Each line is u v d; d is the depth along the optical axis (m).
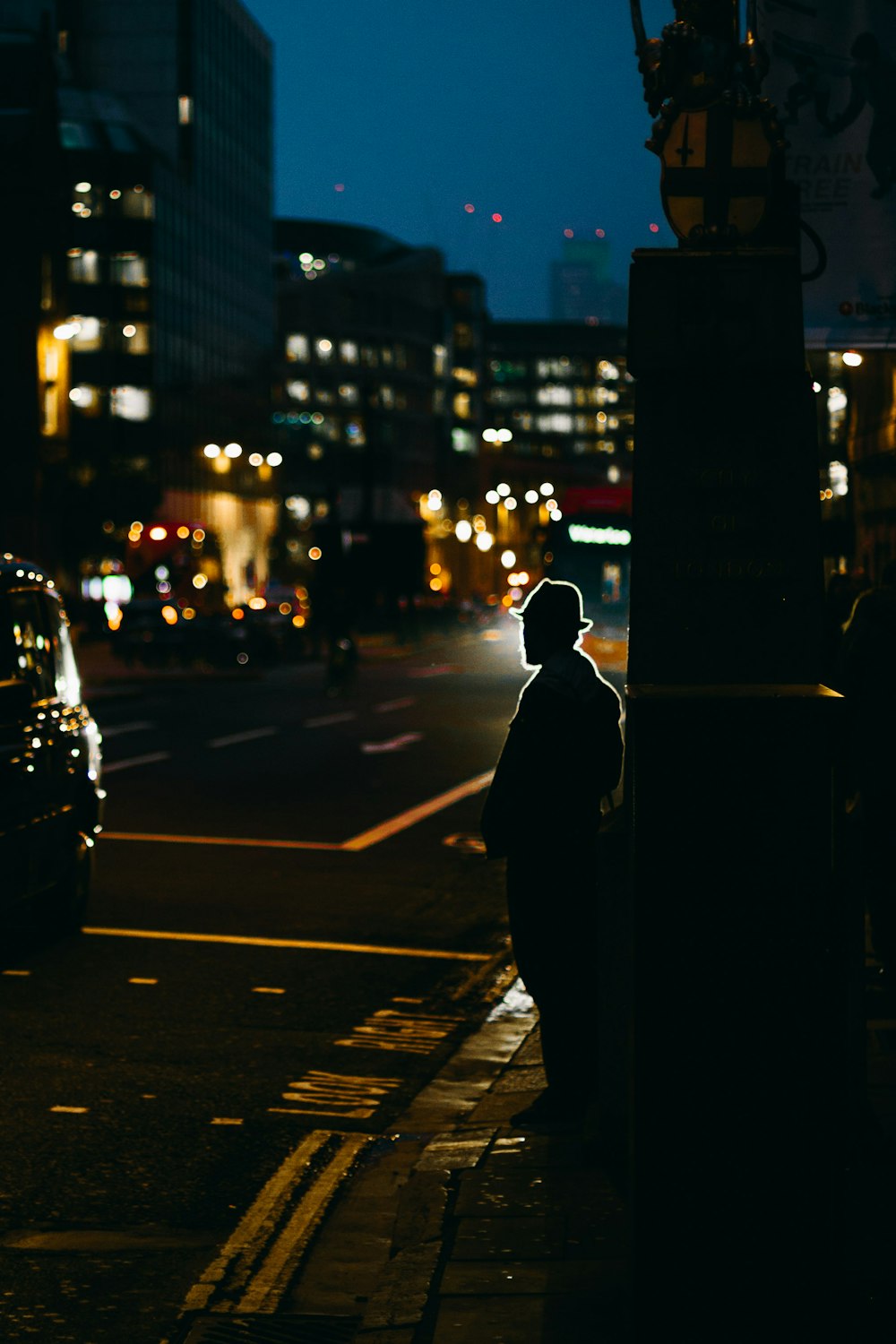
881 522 24.02
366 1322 4.71
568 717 6.76
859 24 9.79
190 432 116.06
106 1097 7.52
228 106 129.75
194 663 54.03
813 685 3.85
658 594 3.88
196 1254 5.65
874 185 9.80
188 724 31.16
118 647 54.28
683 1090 3.82
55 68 70.88
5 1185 6.32
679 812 3.78
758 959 3.79
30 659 10.80
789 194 5.10
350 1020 9.11
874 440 23.95
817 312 9.89
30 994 9.52
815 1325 3.83
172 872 13.99
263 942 11.16
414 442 166.25
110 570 86.06
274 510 140.88
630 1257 3.95
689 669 3.88
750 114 4.21
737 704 3.75
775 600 3.86
